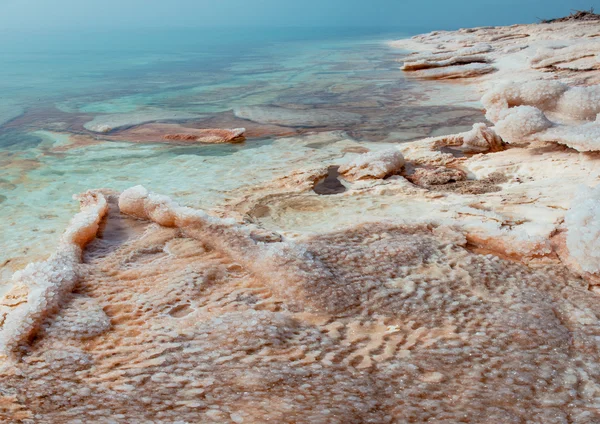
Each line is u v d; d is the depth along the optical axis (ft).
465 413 5.87
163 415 5.70
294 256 9.61
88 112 34.32
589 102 17.71
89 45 138.00
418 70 55.21
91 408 5.88
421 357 7.13
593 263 9.52
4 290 10.41
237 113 33.06
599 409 5.96
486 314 8.30
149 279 9.64
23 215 14.88
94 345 7.64
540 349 7.31
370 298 8.82
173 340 7.58
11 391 6.31
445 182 16.89
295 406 5.90
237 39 170.50
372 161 17.71
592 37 59.72
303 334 7.75
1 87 48.19
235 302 8.67
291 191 16.29
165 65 70.90
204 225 11.50
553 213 12.53
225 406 5.93
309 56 83.41
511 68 46.09
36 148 23.90
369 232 11.70
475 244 11.39
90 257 10.79
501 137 18.42
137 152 22.82
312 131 26.78
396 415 5.83
